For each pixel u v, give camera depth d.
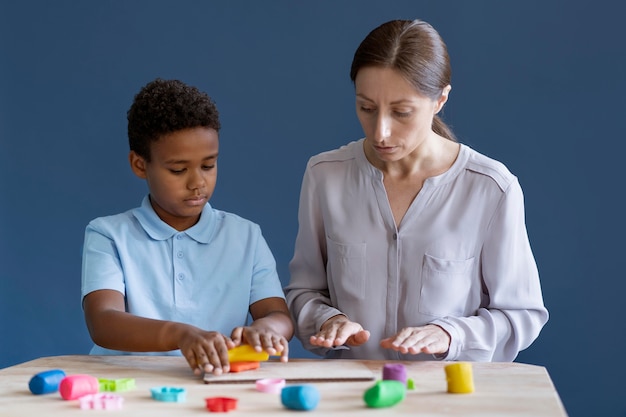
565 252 2.60
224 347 1.23
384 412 1.00
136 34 2.80
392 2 2.68
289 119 2.74
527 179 2.62
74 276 2.83
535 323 1.53
